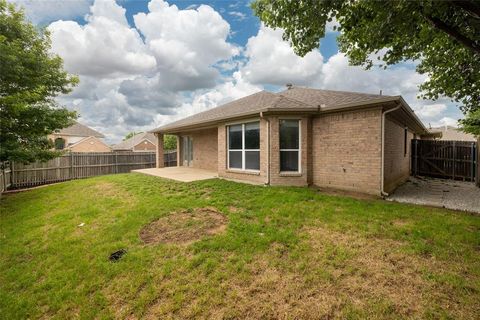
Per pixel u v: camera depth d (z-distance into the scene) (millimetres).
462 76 6910
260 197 6945
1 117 8023
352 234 4402
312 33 4863
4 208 7840
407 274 3193
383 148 7188
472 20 4535
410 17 4141
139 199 7320
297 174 8852
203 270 3467
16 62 8117
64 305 3092
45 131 9430
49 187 11055
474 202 6781
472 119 11281
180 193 7898
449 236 4195
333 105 7984
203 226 5047
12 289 3555
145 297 3035
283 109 8320
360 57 6531
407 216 5250
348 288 2973
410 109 8062
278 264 3527
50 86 9594
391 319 2486
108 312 2895
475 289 2854
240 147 10281
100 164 16828
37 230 5555
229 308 2771
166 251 4039
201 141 15070
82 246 4488
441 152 12203
